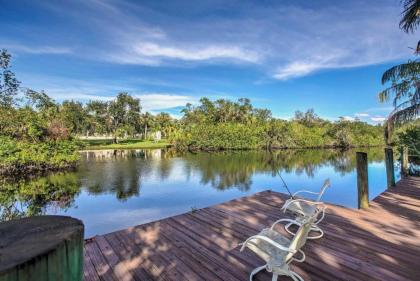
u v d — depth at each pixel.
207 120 37.47
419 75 7.37
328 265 2.29
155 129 40.62
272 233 2.23
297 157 22.47
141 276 2.21
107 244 2.81
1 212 7.41
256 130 30.06
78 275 0.62
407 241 2.74
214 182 11.52
